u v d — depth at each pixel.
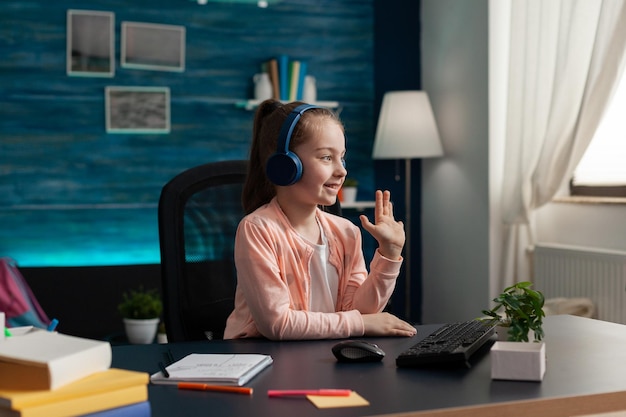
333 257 1.75
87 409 1.00
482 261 4.29
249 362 1.30
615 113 3.77
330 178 1.63
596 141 3.90
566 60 3.63
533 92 3.89
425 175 4.86
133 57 4.40
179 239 1.91
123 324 3.97
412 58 4.88
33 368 1.01
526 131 3.91
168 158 4.48
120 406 1.03
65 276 3.95
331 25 4.75
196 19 4.51
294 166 1.58
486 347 1.44
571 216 3.96
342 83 4.78
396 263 1.70
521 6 3.96
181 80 4.49
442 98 4.66
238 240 1.62
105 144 4.39
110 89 4.38
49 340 1.11
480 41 4.27
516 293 1.47
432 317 4.82
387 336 1.60
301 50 4.70
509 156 4.04
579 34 3.58
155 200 4.46
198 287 1.91
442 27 4.64
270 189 1.76
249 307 1.58
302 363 1.35
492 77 4.21
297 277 1.66
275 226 1.65
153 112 4.45
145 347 1.51
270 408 1.09
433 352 1.30
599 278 3.57
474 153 4.35
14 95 4.26
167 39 4.46
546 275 3.92
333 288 1.75
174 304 1.87
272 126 1.71
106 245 4.39
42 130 4.30
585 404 1.13
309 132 1.60
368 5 4.82
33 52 4.28
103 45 4.36
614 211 3.67
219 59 4.55
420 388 1.17
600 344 1.47
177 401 1.13
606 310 3.53
